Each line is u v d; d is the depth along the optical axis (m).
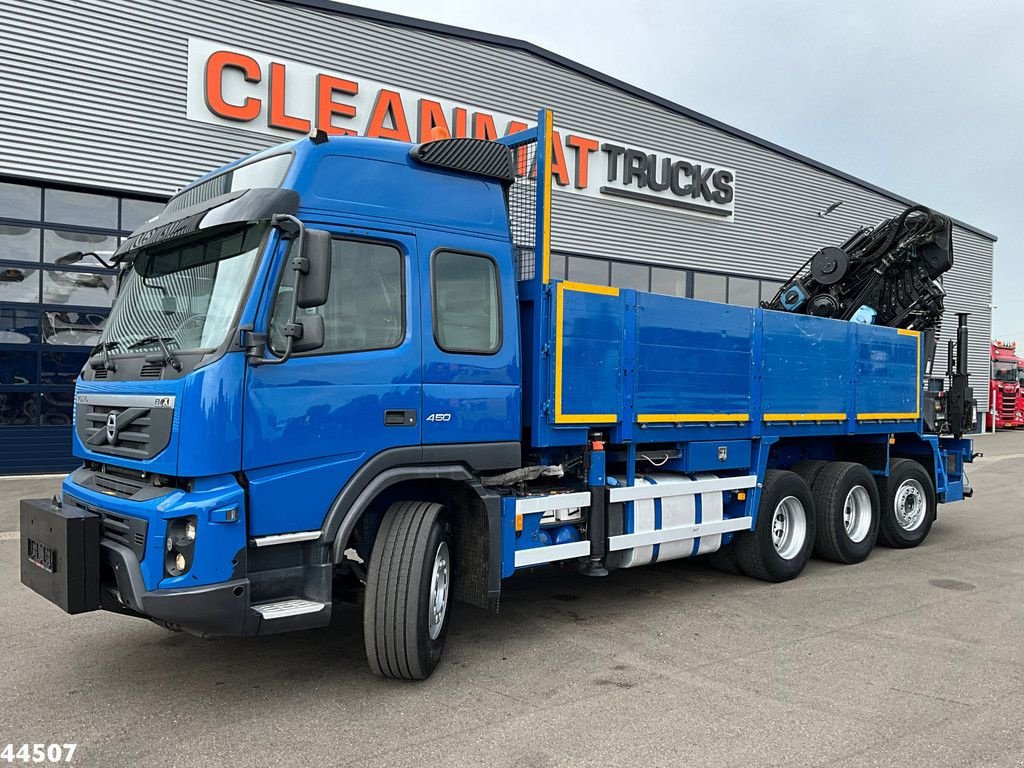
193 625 3.81
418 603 4.42
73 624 5.69
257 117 14.50
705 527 6.48
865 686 4.57
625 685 4.58
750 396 6.84
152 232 4.76
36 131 12.92
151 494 3.97
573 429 5.54
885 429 8.47
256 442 4.00
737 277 21.97
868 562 8.12
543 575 7.43
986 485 14.77
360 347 4.43
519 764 3.58
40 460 13.55
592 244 18.84
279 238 4.10
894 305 9.34
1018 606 6.36
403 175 4.75
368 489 4.40
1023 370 35.06
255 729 3.94
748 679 4.68
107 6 13.29
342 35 15.23
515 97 17.47
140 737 3.84
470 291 4.98
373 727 3.97
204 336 4.07
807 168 23.45
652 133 19.84
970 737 3.88
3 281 13.19
